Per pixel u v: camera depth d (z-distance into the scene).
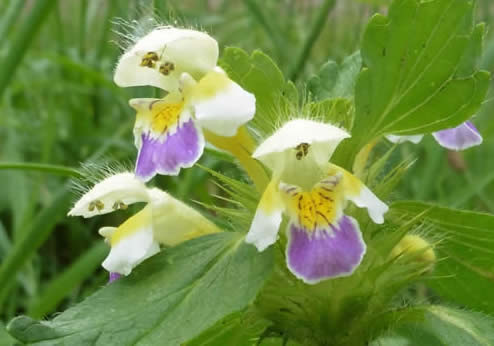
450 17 0.16
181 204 0.18
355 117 0.17
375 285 0.17
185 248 0.17
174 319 0.16
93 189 0.18
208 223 0.18
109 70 0.37
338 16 0.41
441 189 0.30
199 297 0.16
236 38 0.43
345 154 0.17
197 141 0.16
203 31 0.18
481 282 0.19
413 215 0.18
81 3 0.39
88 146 0.34
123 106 0.35
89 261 0.26
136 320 0.16
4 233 0.29
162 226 0.18
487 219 0.18
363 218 0.17
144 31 0.19
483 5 0.38
